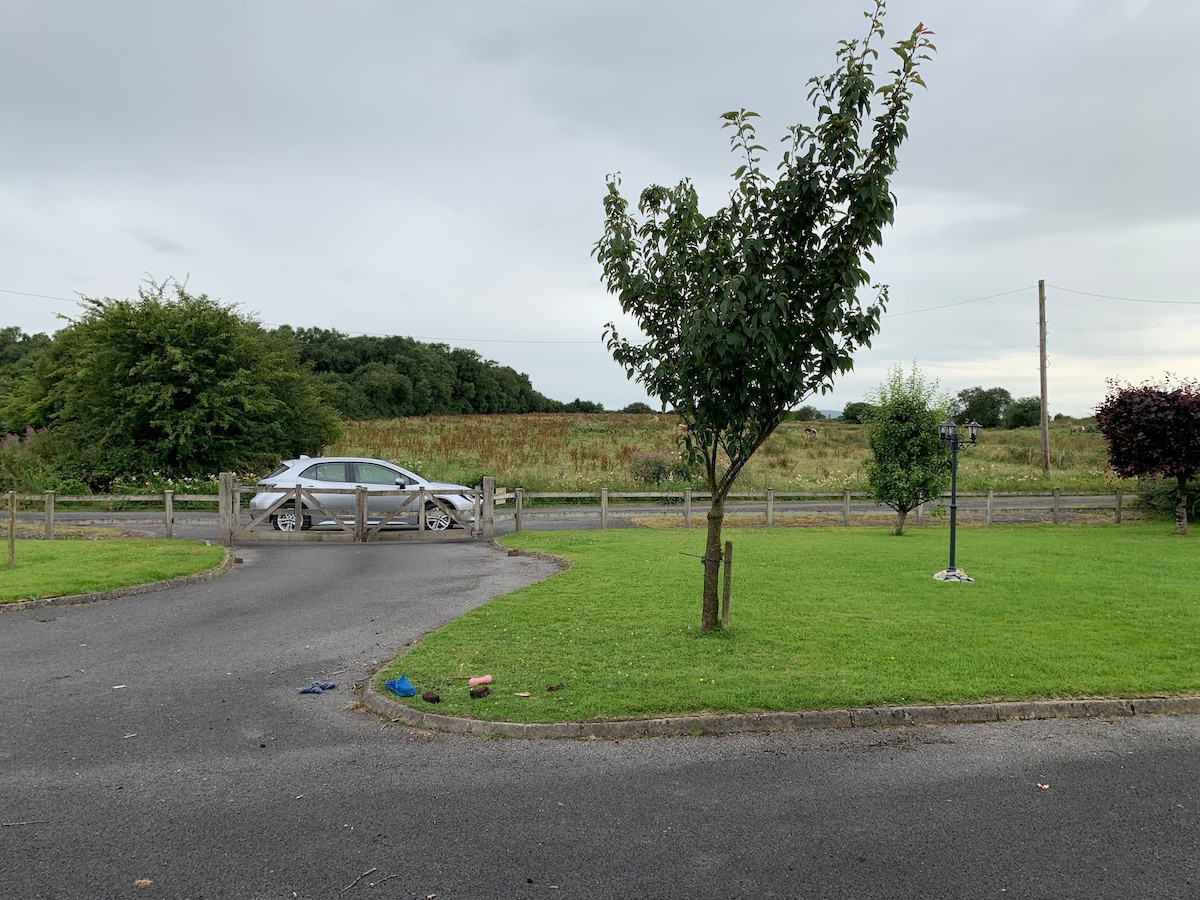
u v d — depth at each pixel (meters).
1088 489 28.39
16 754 5.11
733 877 3.65
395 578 11.84
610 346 7.98
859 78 6.66
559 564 13.16
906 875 3.68
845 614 8.81
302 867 3.71
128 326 23.45
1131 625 8.31
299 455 27.77
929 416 17.28
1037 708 5.89
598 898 3.47
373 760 5.03
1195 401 17.62
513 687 6.23
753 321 6.55
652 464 26.55
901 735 5.52
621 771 4.88
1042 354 33.50
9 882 3.56
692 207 7.25
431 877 3.63
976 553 14.08
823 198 7.04
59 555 13.09
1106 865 3.79
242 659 7.38
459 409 97.75
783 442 41.94
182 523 18.89
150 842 3.95
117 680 6.73
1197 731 5.64
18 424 29.23
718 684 6.25
